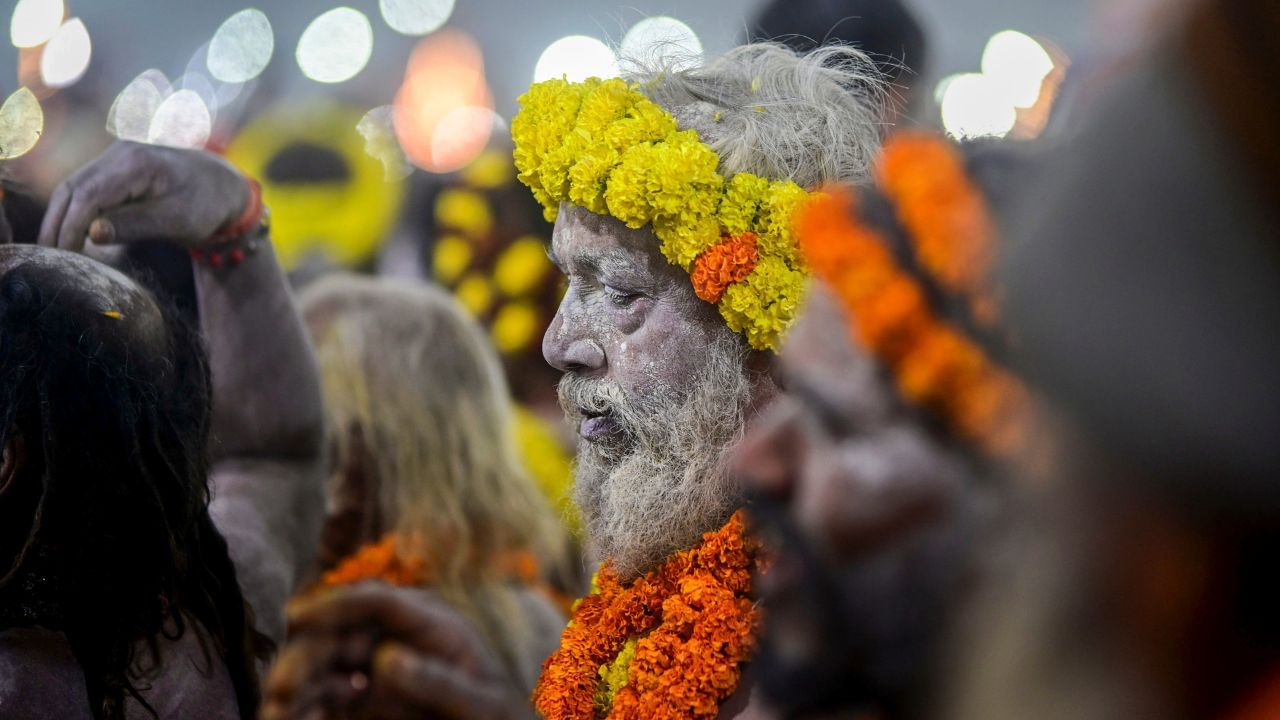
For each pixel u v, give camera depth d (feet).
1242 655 3.41
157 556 9.77
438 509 15.75
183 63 46.83
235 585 11.03
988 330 3.92
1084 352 3.32
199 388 11.00
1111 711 3.49
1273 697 3.41
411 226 21.30
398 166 24.36
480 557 15.67
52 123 38.19
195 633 10.32
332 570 15.39
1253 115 3.15
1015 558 3.71
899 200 4.29
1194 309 3.18
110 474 9.57
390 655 13.98
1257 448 3.16
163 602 9.83
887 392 4.12
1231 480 3.20
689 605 9.90
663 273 10.61
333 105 31.40
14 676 9.04
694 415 10.55
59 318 9.50
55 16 40.98
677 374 10.62
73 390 9.46
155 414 9.93
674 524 10.52
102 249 13.42
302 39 44.62
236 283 13.17
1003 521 3.79
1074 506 3.50
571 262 11.02
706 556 10.00
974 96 24.94
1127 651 3.48
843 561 4.17
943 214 4.14
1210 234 3.18
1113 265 3.28
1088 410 3.35
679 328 10.61
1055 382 3.44
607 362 10.87
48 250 10.09
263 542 12.69
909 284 4.09
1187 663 3.45
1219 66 3.18
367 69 44.57
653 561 10.74
